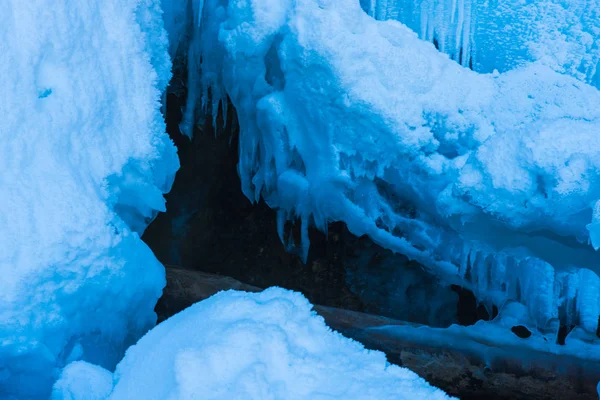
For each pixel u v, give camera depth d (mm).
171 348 2469
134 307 3586
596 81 4648
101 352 3295
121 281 3285
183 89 6375
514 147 3785
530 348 5062
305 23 4516
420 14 4934
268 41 4836
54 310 2869
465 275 5816
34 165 2928
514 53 4805
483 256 5500
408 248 5668
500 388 4809
